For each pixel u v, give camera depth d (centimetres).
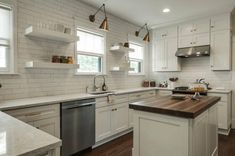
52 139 89
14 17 254
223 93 380
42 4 289
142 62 540
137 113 205
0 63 249
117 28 438
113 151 296
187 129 169
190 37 461
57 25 288
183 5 366
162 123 186
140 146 204
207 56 459
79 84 349
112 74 424
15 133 98
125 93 377
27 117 212
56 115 242
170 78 503
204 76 464
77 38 307
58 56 297
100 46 400
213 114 250
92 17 365
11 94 254
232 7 377
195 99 239
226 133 382
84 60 369
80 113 275
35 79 281
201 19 443
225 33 409
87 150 299
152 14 419
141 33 523
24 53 267
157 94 486
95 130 306
